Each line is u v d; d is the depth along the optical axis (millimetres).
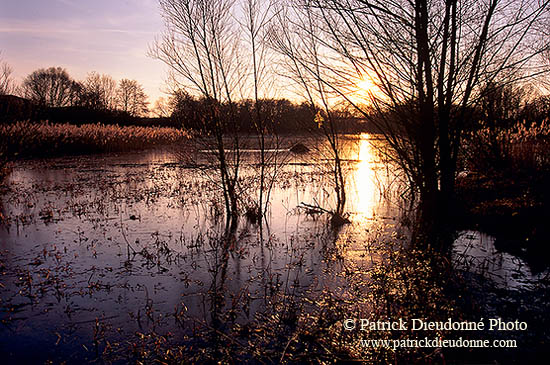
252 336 4379
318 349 4109
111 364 3914
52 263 6617
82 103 55594
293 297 5312
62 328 4586
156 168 19828
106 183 14844
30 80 65812
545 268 6027
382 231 8477
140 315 4875
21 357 4031
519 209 8508
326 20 8344
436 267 6156
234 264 6598
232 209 9617
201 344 4234
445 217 8695
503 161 11875
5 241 7809
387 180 14008
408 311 4816
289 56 9195
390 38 8016
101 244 7609
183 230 8648
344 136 10672
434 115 8578
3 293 5492
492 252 6797
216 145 9672
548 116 12836
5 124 17672
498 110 12086
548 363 3779
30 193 12828
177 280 5930
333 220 9375
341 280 5859
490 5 7781
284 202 11625
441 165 8688
